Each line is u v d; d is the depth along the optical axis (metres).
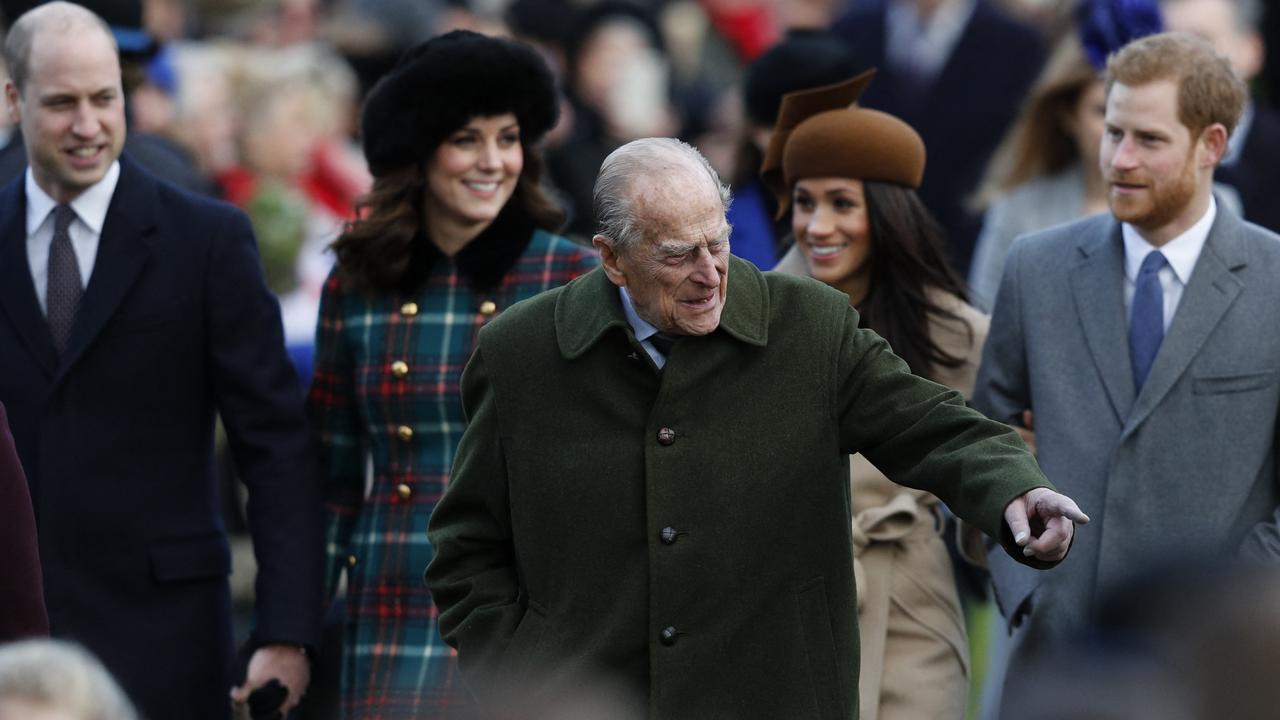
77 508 18.70
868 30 31.09
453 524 15.27
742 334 14.39
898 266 19.03
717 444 14.38
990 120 30.38
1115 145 17.44
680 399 14.43
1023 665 8.09
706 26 38.03
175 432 19.25
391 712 18.72
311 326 29.73
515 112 19.05
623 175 14.07
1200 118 17.19
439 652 18.84
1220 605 7.06
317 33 35.81
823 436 14.44
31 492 18.67
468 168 18.94
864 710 17.86
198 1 35.28
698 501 14.31
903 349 18.98
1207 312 17.33
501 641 14.77
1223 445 17.16
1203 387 17.23
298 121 30.92
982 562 18.83
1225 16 28.58
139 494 18.98
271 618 19.06
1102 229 18.19
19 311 18.89
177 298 19.16
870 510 18.45
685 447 14.39
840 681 14.45
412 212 19.30
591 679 14.38
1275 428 17.25
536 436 14.71
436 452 19.20
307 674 19.50
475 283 19.19
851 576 14.65
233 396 19.39
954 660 18.44
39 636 15.56
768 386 14.45
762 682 14.34
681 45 37.81
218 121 30.84
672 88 35.97
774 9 38.19
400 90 18.97
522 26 33.66
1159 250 17.64
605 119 33.50
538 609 14.73
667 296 14.09
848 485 14.81
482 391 15.15
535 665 14.52
